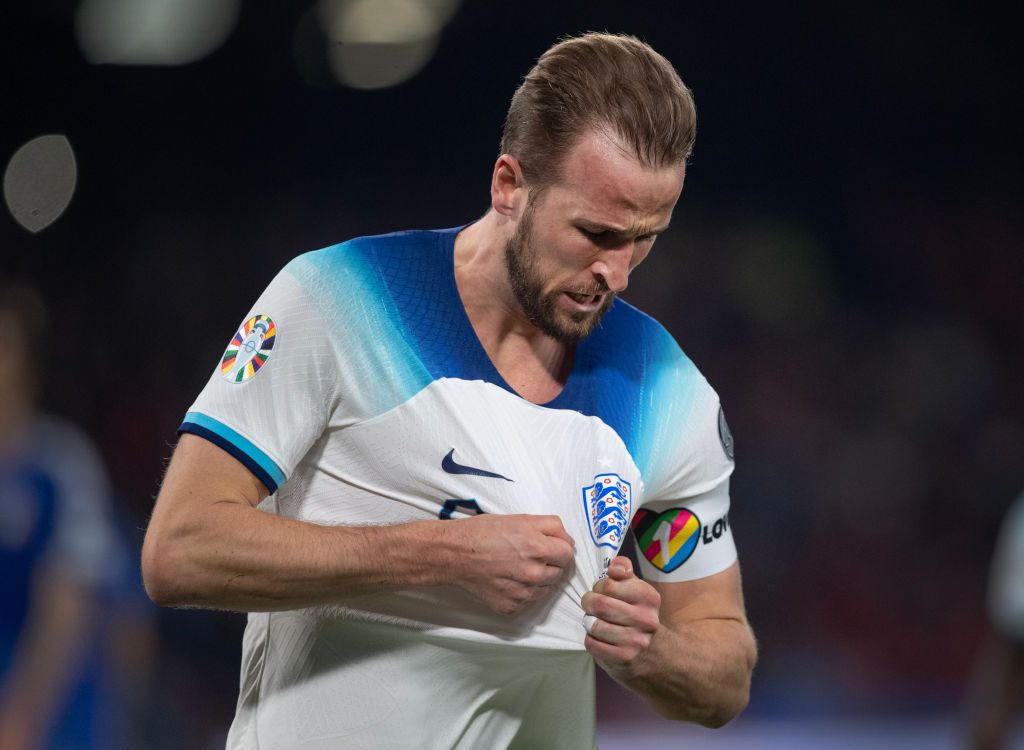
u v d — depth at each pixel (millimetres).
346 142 55719
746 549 43281
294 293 7250
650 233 6992
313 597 6844
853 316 53000
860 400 49406
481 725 7402
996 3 50469
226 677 29516
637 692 7711
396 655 7250
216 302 49562
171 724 27422
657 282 51312
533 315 7266
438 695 7262
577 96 6906
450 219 55500
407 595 7156
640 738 29547
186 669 29031
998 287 54562
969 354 51438
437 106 54812
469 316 7469
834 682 38469
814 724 33656
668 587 8289
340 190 55406
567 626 7297
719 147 56156
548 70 7109
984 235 56125
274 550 6742
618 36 7309
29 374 14133
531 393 7520
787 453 46406
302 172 55500
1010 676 14945
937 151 57406
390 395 7180
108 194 52500
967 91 55625
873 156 57031
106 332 46688
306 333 7156
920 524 45062
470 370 7316
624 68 6945
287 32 49938
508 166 7188
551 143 6957
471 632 7156
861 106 55844
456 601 7164
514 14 50062
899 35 52344
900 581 43125
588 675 7605
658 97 6859
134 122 52781
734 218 55344
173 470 7082
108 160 52875
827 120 56156
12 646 13984
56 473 14344
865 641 40812
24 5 46906
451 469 7156
